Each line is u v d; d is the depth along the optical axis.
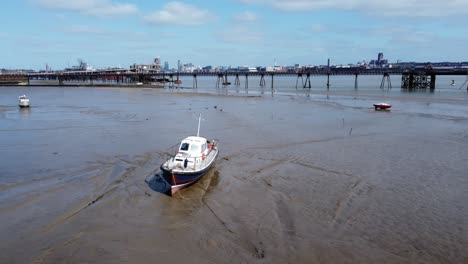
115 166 25.47
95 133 37.78
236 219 17.36
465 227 16.70
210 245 14.92
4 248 14.51
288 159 28.00
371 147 32.25
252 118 50.47
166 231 16.12
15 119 48.59
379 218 17.55
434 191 21.16
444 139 35.81
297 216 17.69
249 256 14.08
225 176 23.84
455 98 79.25
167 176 20.38
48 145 31.80
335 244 15.05
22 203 18.78
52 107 64.62
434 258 14.15
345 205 19.05
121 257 13.99
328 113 56.09
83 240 15.20
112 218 17.33
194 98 86.50
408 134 38.53
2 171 24.11
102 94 99.81
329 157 28.67
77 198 19.61
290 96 91.25
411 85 120.06
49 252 14.26
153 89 127.25
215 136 36.97
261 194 20.61
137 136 36.31
